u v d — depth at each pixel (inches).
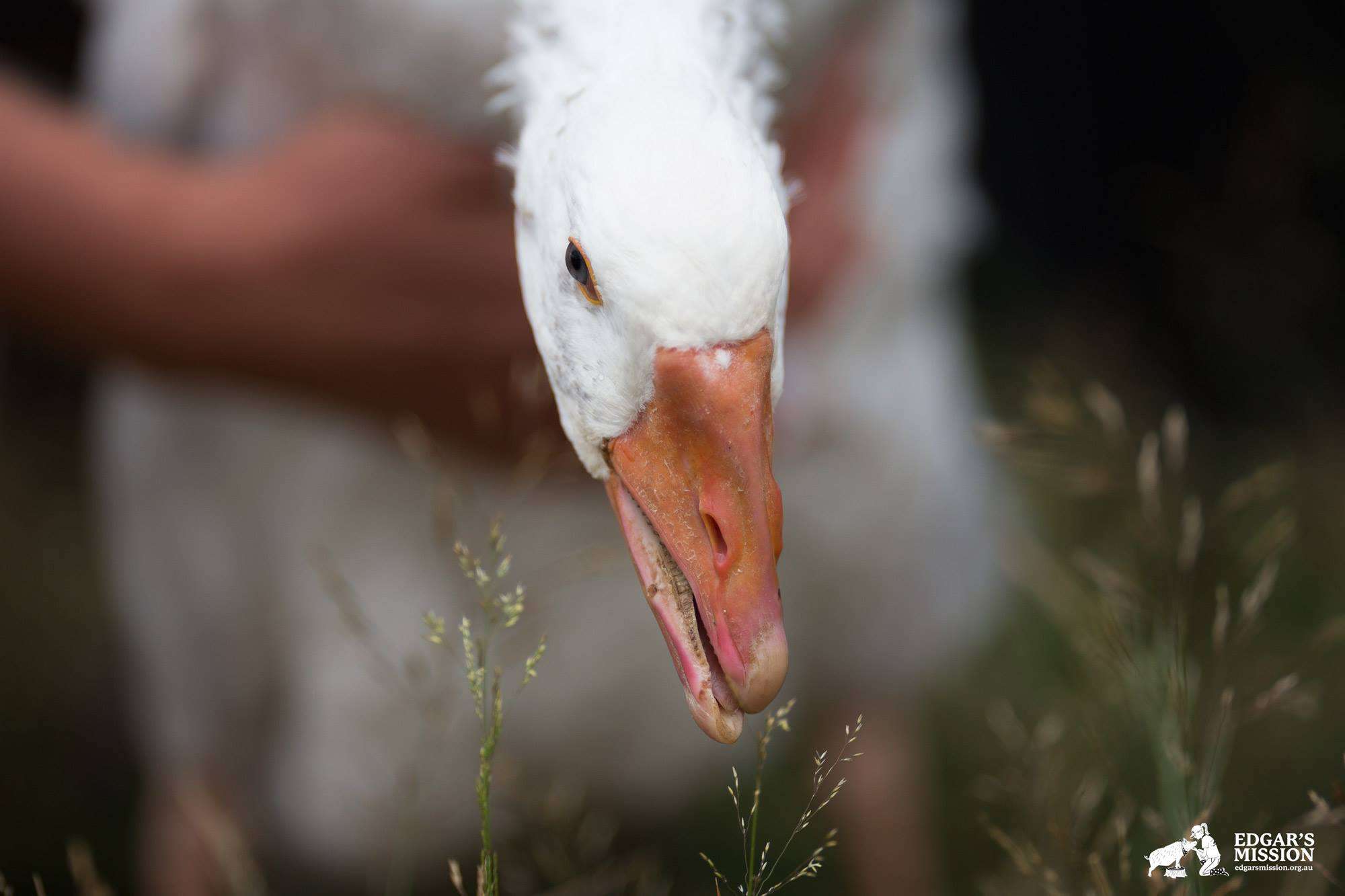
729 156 66.6
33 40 182.5
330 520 132.6
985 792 116.2
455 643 128.9
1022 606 180.2
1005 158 285.7
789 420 133.9
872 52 132.6
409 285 119.0
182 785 156.7
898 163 142.9
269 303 118.3
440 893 147.9
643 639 139.3
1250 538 184.9
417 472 127.2
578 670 137.8
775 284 67.2
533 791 125.0
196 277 117.0
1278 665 150.7
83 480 243.8
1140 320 257.0
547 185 76.2
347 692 134.0
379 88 113.7
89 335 123.3
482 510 129.4
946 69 160.4
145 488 144.3
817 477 143.3
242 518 138.7
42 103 125.0
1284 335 237.0
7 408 244.2
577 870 107.9
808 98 122.2
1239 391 236.8
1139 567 94.1
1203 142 257.0
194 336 120.4
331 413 129.8
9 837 180.5
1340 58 237.3
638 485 71.8
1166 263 253.4
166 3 129.0
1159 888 69.6
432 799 133.0
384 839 139.7
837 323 136.9
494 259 120.3
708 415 67.8
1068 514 175.5
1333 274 235.6
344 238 116.7
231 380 126.0
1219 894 68.8
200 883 155.3
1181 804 72.4
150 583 148.7
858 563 150.6
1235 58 251.4
